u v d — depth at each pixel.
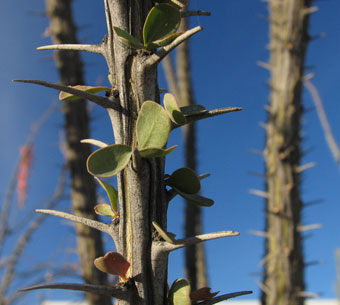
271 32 0.51
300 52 0.49
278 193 0.46
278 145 0.47
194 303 0.14
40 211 0.15
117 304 0.14
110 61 0.15
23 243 0.47
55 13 0.52
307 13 0.49
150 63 0.14
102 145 0.16
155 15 0.14
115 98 0.15
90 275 0.46
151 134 0.14
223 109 0.15
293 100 0.48
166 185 0.15
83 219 0.15
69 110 0.50
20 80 0.13
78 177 0.48
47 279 0.46
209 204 0.15
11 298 0.45
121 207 0.14
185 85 0.62
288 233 0.44
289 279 0.43
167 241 0.13
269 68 0.51
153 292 0.14
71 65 0.52
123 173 0.14
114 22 0.15
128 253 0.14
